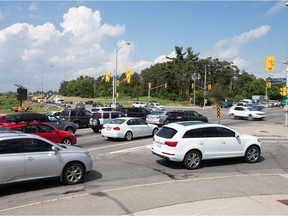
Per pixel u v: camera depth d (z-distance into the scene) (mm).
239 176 10250
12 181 8344
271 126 30250
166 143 11695
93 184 9406
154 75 142000
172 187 8750
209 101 100938
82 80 186875
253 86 135625
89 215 6555
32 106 66500
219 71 128125
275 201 7492
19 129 14836
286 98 30031
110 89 167750
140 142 18922
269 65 28719
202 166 12219
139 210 6832
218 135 12273
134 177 10328
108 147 17109
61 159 9125
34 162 8641
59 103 88688
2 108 60312
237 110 40688
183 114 29047
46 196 8203
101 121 24672
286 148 17328
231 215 6527
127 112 31609
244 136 12938
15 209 6965
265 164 12773
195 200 7551
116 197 7777
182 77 120250
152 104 70312
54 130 15766
